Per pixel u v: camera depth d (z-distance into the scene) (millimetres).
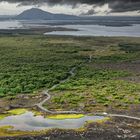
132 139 71938
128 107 97000
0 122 83000
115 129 78188
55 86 129625
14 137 72562
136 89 121000
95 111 92750
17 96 111188
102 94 112438
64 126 80250
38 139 71625
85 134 74688
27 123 82438
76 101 103438
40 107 97250
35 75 148125
